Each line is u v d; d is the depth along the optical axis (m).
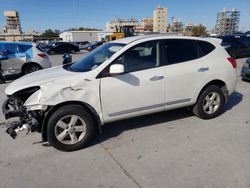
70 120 3.61
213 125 4.54
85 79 3.59
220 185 2.82
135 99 3.95
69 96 3.52
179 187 2.81
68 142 3.66
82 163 3.35
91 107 3.66
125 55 3.87
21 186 2.88
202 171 3.10
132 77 3.86
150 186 2.84
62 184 2.92
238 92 6.98
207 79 4.54
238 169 3.12
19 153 3.63
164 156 3.48
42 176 3.07
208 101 4.72
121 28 32.16
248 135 4.11
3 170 3.21
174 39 4.34
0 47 9.45
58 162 3.39
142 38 4.12
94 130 3.80
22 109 3.64
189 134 4.17
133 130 4.38
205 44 4.67
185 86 4.34
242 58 16.34
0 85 8.75
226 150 3.60
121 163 3.33
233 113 5.17
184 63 4.32
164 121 4.74
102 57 4.03
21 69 9.77
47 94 3.43
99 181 2.96
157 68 4.07
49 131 3.51
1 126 4.67
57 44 30.77
